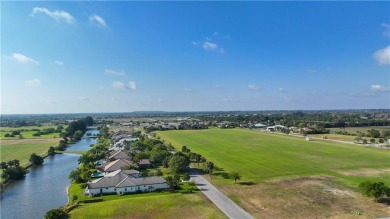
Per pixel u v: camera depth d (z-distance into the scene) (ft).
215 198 290.76
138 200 281.13
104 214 249.55
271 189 324.39
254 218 241.96
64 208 266.16
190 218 240.32
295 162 471.62
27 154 586.86
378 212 256.73
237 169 422.82
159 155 470.80
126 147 607.37
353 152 562.25
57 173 434.30
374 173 394.73
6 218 260.83
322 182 352.69
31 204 296.10
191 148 625.41
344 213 254.88
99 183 316.40
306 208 266.77
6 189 350.02
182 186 332.19
